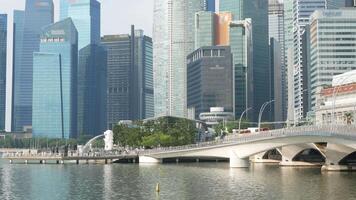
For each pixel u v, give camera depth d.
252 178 123.56
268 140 154.75
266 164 196.75
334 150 148.00
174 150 197.88
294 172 144.50
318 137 138.62
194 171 152.88
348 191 94.38
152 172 150.12
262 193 92.88
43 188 107.38
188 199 86.50
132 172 151.25
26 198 91.56
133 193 96.00
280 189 98.69
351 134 127.50
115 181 120.69
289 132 145.62
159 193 95.38
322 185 105.00
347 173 139.50
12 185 114.19
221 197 88.38
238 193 93.38
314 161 182.00
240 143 164.88
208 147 179.25
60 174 146.25
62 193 97.88
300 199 84.56
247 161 169.62
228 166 183.00
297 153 176.88
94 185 111.81
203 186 106.25
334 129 133.25
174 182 116.06
